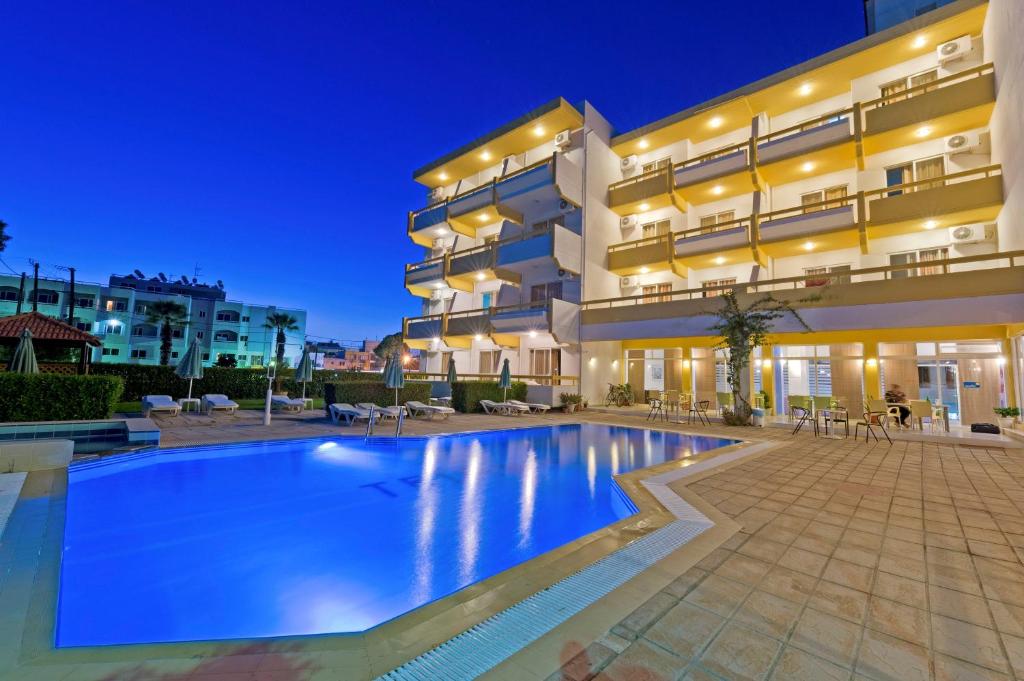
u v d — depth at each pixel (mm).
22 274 30000
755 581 3451
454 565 4734
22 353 9461
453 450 10773
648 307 18938
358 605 3912
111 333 46000
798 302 15234
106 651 2459
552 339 21719
